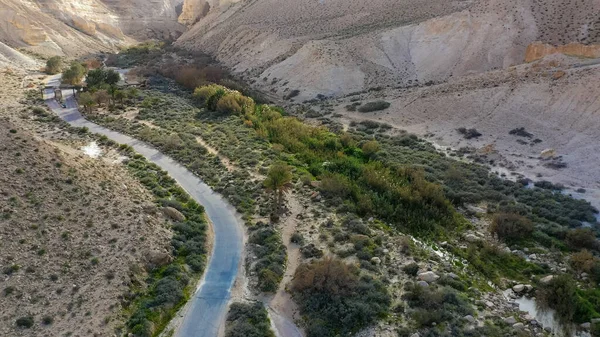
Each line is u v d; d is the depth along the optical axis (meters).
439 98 60.22
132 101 59.19
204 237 29.12
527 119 52.75
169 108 56.94
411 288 25.11
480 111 56.03
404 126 56.78
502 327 23.38
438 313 23.09
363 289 24.52
